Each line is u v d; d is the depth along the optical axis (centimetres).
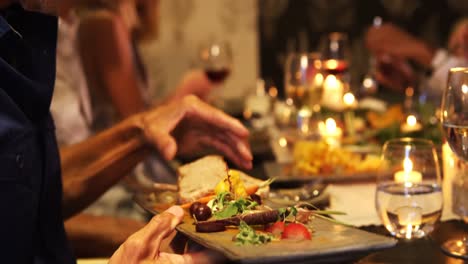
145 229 111
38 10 138
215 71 339
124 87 308
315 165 197
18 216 129
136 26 359
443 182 159
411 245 130
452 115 125
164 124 173
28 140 132
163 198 142
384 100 347
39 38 137
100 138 183
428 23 596
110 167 182
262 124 323
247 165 172
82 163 182
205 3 594
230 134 171
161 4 589
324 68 320
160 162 288
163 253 113
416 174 134
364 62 597
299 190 163
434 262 120
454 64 340
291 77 298
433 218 133
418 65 427
